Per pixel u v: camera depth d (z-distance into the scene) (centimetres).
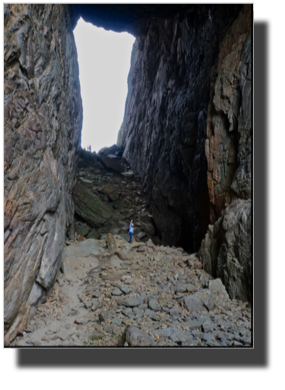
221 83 833
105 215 1555
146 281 752
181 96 1460
